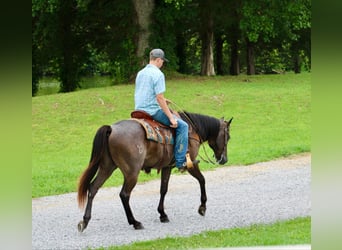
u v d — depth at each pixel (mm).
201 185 10922
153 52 10203
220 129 11289
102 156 9531
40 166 16594
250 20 29828
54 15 31328
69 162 17203
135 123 9812
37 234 9844
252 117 23438
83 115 23672
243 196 12672
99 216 11242
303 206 11547
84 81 38812
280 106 24875
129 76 30594
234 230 9656
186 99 25438
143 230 10047
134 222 10023
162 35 30953
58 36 32594
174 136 10258
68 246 9102
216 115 23625
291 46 39938
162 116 10117
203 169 15883
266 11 29828
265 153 17438
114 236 9688
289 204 11773
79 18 32781
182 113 10844
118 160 9555
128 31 30844
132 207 11953
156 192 13406
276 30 32250
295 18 30469
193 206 11898
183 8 30016
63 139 20719
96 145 9461
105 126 9562
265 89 28219
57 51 33406
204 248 8594
